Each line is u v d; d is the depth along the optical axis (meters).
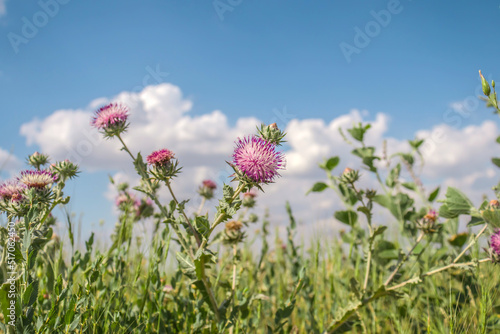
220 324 0.47
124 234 0.57
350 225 0.72
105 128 0.47
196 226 0.43
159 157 0.43
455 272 0.66
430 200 0.70
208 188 0.63
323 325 0.61
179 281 0.56
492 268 0.60
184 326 0.52
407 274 0.70
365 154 0.73
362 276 0.78
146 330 0.46
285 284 0.71
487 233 0.51
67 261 0.57
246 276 0.72
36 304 0.43
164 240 0.54
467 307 0.60
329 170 0.74
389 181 0.74
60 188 0.45
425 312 0.66
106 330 0.43
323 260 0.68
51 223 0.56
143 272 0.61
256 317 0.56
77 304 0.41
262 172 0.42
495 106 0.43
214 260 0.41
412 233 0.68
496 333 0.55
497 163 0.56
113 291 0.47
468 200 0.53
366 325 0.63
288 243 0.72
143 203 0.67
